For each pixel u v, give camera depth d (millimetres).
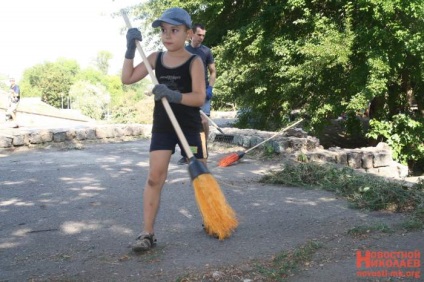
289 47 14031
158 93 3746
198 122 4074
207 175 3855
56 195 5875
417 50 12391
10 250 3986
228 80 15883
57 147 10672
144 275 3436
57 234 4395
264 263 3602
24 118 26094
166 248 3975
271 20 14914
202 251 3887
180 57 3977
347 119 16219
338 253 3791
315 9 14766
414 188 5461
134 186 6309
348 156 8508
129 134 12547
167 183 6398
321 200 5438
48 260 3758
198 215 4934
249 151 8703
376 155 8711
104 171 7449
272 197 5617
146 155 9273
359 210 5020
